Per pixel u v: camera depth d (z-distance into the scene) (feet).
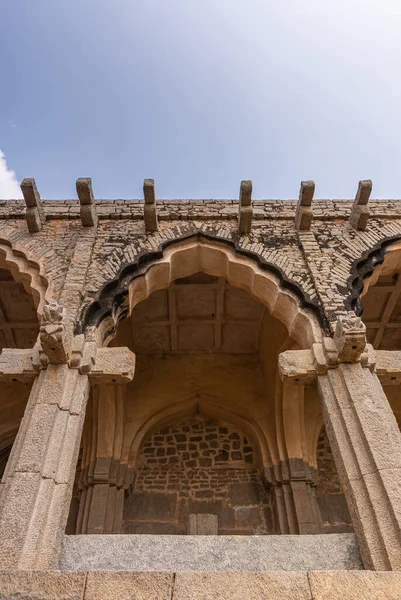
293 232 21.50
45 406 13.60
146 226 21.20
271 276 19.29
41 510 11.60
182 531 23.59
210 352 29.86
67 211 22.74
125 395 26.96
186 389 27.96
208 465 26.35
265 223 22.09
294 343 24.04
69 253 20.11
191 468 26.21
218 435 27.78
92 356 15.20
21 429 13.47
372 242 20.86
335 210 23.11
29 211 21.33
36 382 14.82
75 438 13.43
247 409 26.91
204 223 22.03
